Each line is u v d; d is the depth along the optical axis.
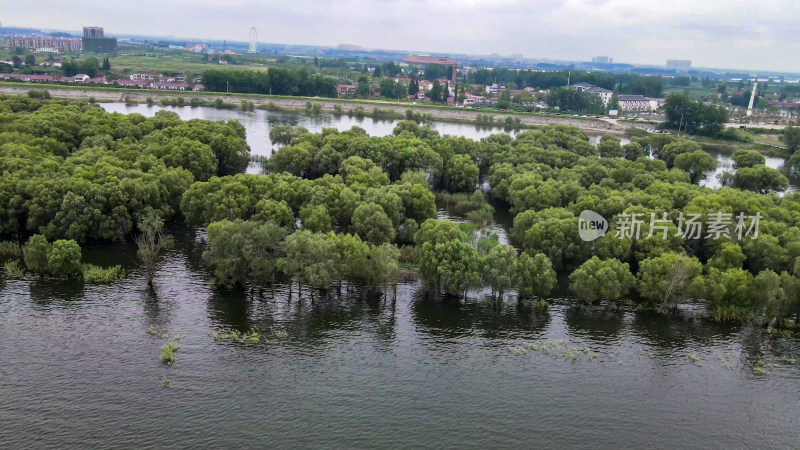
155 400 86.69
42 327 103.62
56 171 157.00
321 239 118.69
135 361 95.69
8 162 152.88
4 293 114.88
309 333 107.81
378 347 104.44
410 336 108.75
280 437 80.69
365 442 80.62
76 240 137.62
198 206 147.88
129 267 130.88
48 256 122.31
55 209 138.25
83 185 142.00
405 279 131.75
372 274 119.44
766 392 96.38
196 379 92.06
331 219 149.75
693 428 87.19
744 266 140.12
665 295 119.75
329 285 124.56
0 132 188.25
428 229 137.62
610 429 86.12
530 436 83.81
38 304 111.69
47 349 97.19
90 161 169.38
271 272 121.56
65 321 106.25
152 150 186.12
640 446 83.00
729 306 121.50
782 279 119.31
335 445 79.69
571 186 179.25
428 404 89.50
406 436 82.25
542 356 104.12
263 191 154.75
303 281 116.19
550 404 91.12
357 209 144.62
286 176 171.00
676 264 119.88
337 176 174.12
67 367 92.94
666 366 102.69
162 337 103.12
